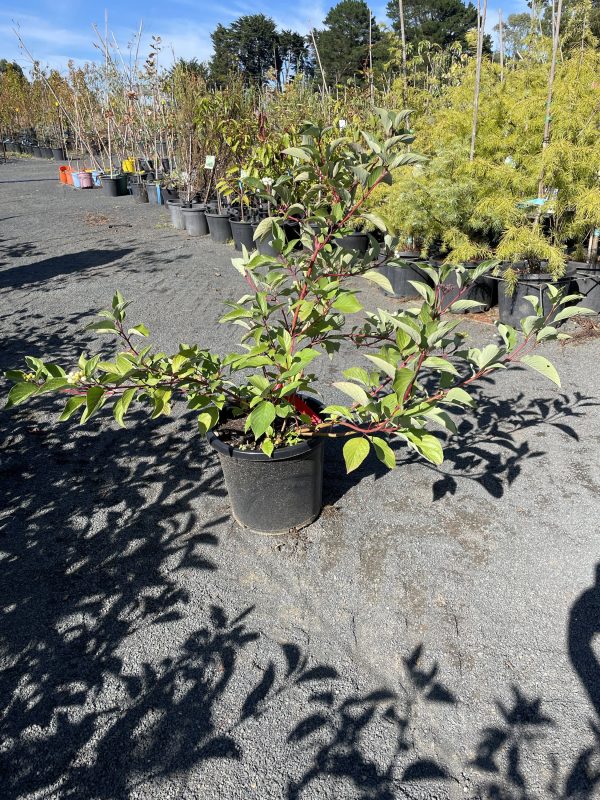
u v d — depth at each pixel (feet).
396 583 6.99
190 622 6.57
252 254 7.60
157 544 7.82
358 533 7.85
